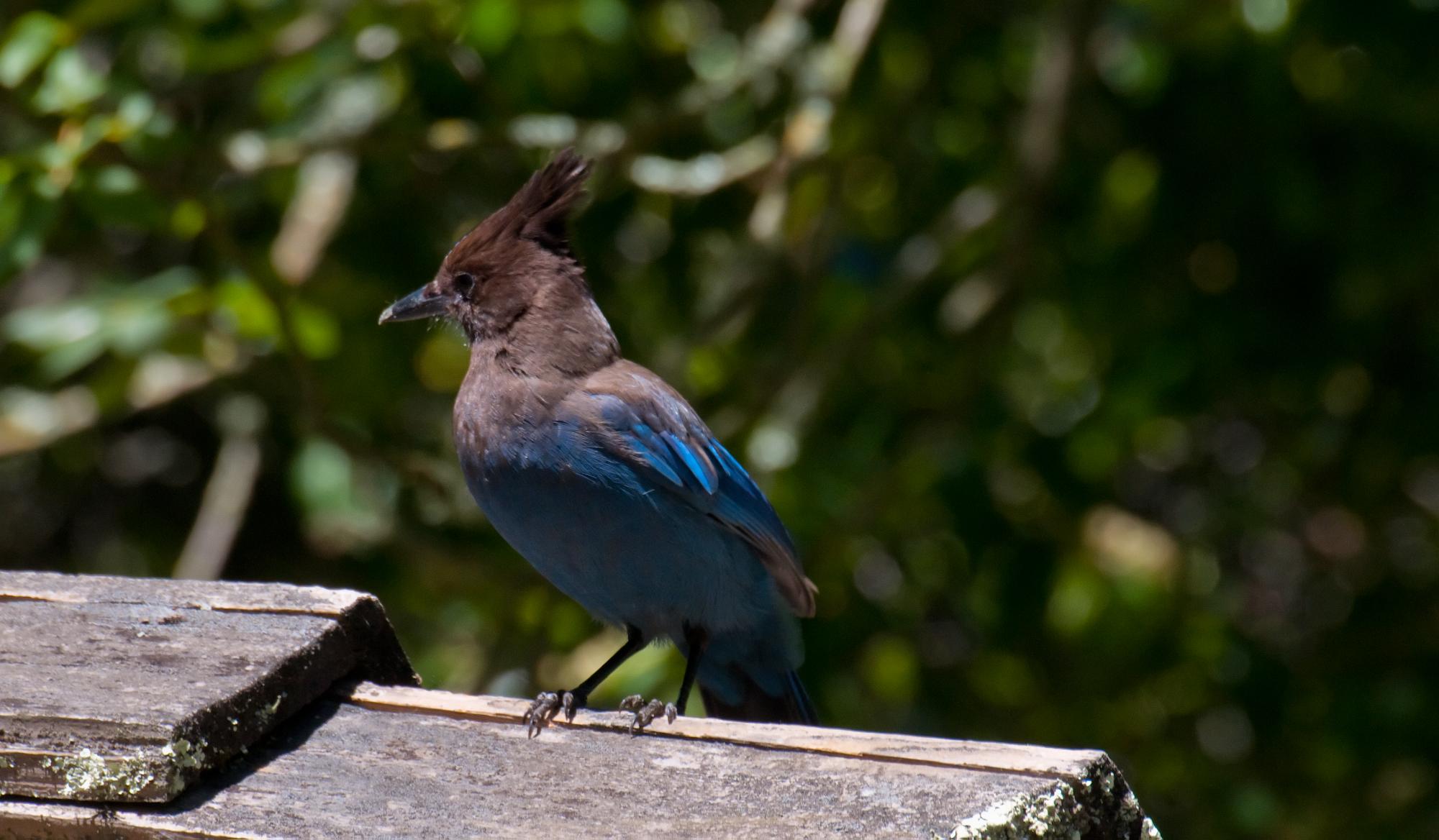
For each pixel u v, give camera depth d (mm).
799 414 12164
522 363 7551
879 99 12727
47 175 10008
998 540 12438
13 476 15430
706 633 7496
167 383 12523
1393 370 13234
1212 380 13250
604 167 11422
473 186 12984
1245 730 13609
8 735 4371
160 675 4699
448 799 4395
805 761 4566
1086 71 12406
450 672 12625
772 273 12258
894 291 12281
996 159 13680
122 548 15367
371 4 11273
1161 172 13055
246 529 15039
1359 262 12562
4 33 12562
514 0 11438
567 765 4602
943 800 4270
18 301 15078
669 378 12047
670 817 4270
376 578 13281
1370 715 12406
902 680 12797
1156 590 12758
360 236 12922
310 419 11086
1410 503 13578
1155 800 13070
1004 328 12617
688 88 12945
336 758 4648
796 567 7742
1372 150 12484
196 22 11773
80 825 4270
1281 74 11906
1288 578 14938
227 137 11336
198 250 14305
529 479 7273
